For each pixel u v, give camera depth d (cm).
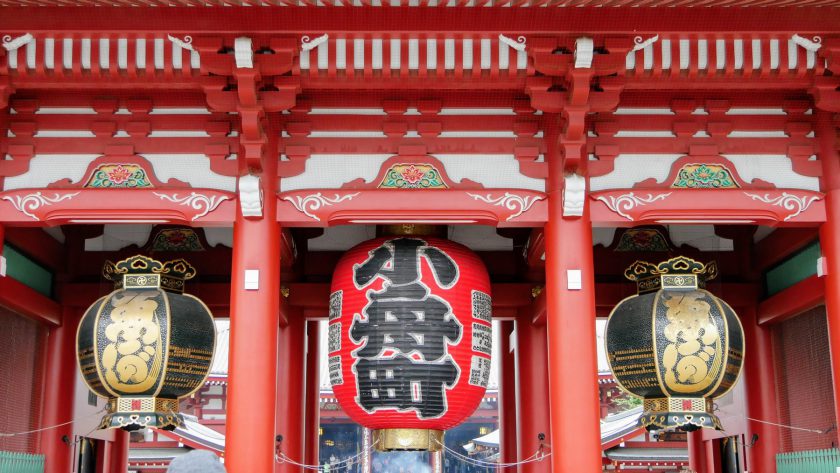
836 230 1096
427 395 1138
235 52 997
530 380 1508
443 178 1109
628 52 1027
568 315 1062
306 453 1658
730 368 1212
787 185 1117
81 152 1106
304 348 1538
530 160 1116
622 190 1099
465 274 1189
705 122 1128
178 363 1195
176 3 978
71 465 1474
